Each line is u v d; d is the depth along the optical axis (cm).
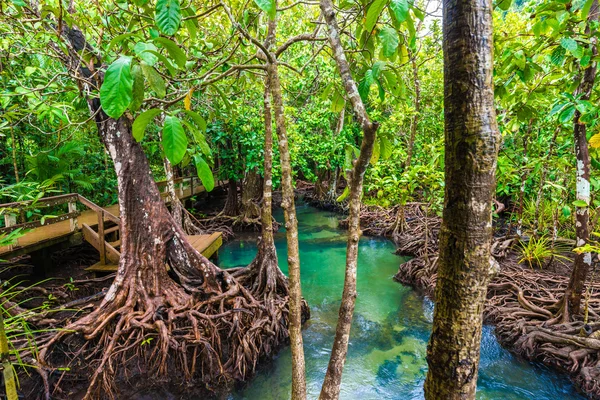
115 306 421
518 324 482
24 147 768
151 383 394
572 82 386
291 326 184
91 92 400
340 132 1079
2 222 622
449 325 113
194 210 1189
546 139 667
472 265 108
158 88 126
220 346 422
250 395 398
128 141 449
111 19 344
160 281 450
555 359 421
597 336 409
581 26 304
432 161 603
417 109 878
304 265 798
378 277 742
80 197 601
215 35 479
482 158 104
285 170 180
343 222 1145
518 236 747
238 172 1078
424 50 815
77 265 649
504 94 349
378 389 400
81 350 388
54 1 296
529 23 591
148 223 452
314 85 988
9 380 122
